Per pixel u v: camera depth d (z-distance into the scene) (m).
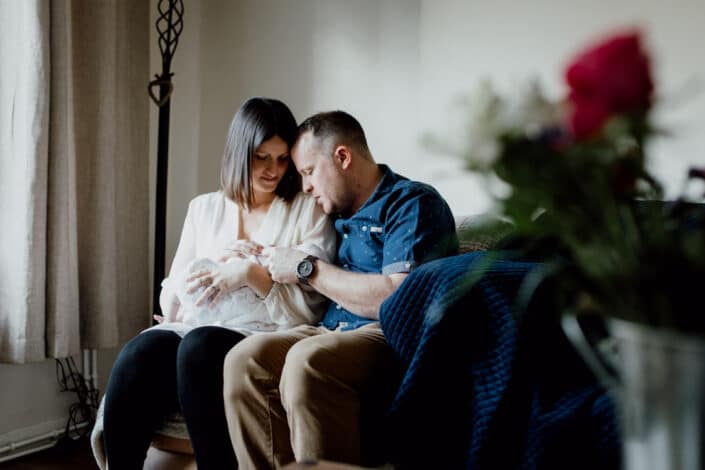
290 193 1.76
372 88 2.33
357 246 1.62
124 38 2.35
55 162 1.98
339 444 1.25
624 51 0.59
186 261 1.80
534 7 1.96
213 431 1.40
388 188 1.60
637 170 0.63
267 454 1.32
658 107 0.64
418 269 1.30
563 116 0.63
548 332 1.17
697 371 0.59
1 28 1.95
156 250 2.30
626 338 0.63
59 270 1.99
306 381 1.25
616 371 0.72
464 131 0.64
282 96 2.54
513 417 1.15
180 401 1.43
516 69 2.00
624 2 1.82
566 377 1.17
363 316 1.50
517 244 1.14
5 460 2.09
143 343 1.50
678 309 0.60
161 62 2.58
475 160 0.64
